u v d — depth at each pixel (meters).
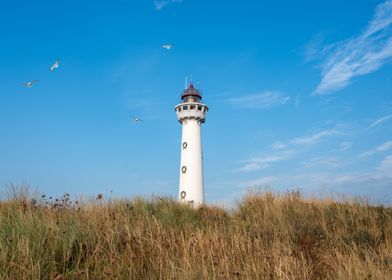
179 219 10.64
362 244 8.59
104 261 5.83
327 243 8.70
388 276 6.17
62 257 5.63
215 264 6.21
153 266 5.96
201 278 5.60
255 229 9.73
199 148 46.66
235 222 10.92
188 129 46.97
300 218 11.09
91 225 7.30
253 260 6.65
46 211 8.10
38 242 5.66
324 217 11.28
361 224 10.62
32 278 4.79
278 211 11.66
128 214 9.48
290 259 6.74
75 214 8.15
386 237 9.19
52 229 6.22
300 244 8.65
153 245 6.76
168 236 7.59
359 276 6.10
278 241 8.12
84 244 6.10
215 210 12.80
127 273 5.57
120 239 6.93
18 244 5.30
